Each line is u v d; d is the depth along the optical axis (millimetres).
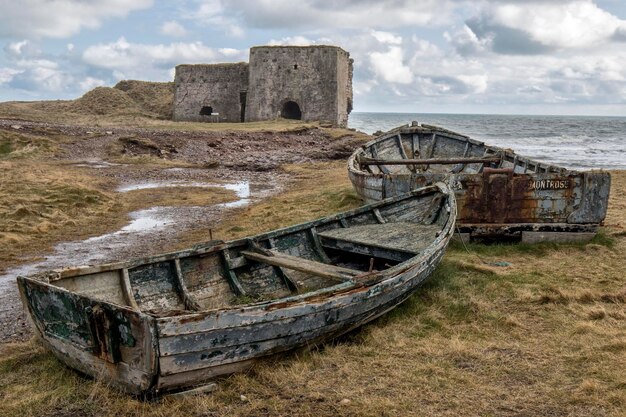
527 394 5180
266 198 18797
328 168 27328
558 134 88125
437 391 5281
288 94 50188
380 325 7051
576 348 6227
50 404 5141
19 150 25656
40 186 18125
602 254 10336
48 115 49031
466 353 6133
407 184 11750
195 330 5012
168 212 16469
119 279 6617
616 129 111812
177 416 4926
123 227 14414
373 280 6551
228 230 13328
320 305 5906
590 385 5191
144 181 22328
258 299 7301
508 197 10859
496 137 76812
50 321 5637
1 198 16031
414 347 6363
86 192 17969
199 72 53719
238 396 5250
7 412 5039
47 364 6031
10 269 10430
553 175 10789
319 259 8914
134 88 66750
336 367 5875
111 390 5328
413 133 19859
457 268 9258
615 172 22750
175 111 54375
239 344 5379
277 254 7699
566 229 10977
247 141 35094
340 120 51531
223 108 53375
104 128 34250
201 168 26578
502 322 7074
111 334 5051
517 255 10375
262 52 50438
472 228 10922
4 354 6469
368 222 10250
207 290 7344
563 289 8180
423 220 10039
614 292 8000
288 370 5754
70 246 12328
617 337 6441
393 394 5242
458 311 7496
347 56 54000
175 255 7133
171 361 4930
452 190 10375
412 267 7125
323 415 4906
